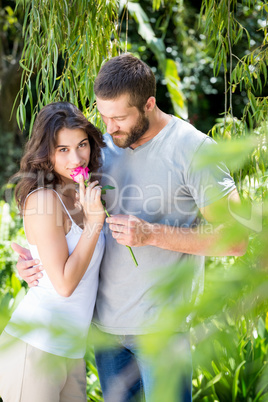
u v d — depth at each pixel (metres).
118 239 1.81
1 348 0.44
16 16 8.63
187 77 8.40
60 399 1.97
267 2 2.30
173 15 7.76
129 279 1.96
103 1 2.42
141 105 1.82
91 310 1.98
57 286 1.82
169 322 0.44
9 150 8.58
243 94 9.27
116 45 2.54
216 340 0.47
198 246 1.76
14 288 3.76
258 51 2.32
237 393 2.67
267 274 0.43
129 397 2.12
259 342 2.66
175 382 0.41
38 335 0.50
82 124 1.88
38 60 2.49
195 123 9.31
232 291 0.42
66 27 2.46
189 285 0.46
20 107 2.38
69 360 1.79
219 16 2.36
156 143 1.93
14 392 1.74
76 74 2.46
